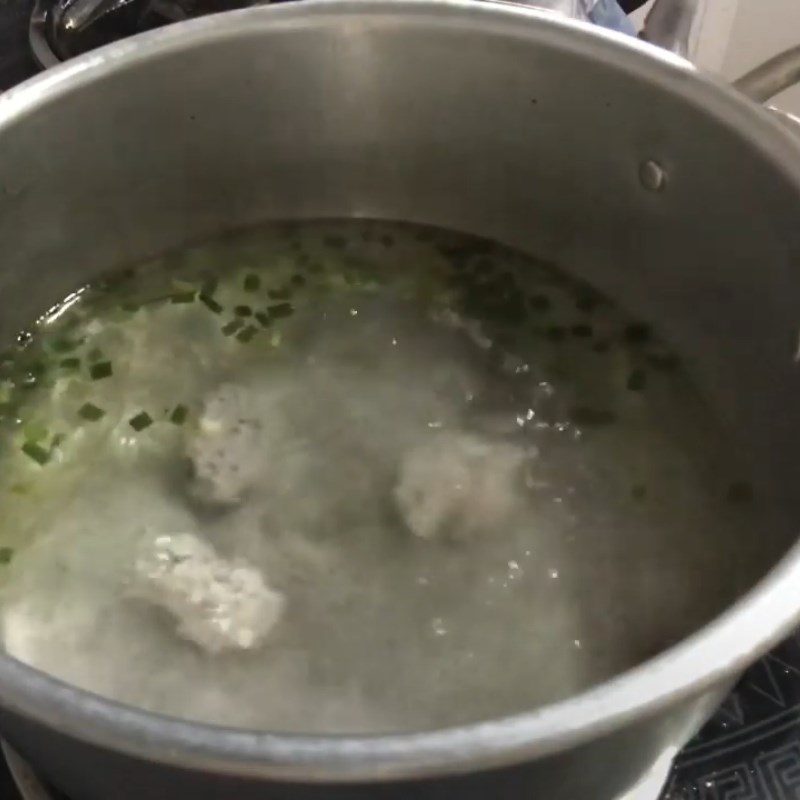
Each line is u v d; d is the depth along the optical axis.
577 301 0.45
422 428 0.42
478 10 0.39
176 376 0.43
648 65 0.38
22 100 0.38
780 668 0.36
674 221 0.41
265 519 0.40
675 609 0.38
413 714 0.35
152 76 0.40
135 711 0.24
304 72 0.41
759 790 0.34
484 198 0.45
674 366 0.43
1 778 0.34
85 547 0.39
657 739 0.27
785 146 0.35
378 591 0.38
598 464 0.41
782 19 0.58
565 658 0.37
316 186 0.46
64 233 0.43
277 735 0.24
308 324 0.45
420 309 0.46
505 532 0.39
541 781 0.26
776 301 0.37
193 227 0.46
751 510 0.40
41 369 0.44
